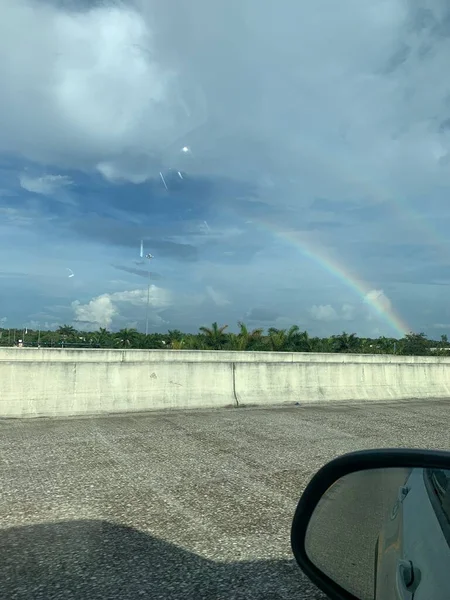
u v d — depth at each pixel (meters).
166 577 3.66
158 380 11.30
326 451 7.48
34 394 10.06
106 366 10.82
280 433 8.77
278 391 12.75
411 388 15.04
